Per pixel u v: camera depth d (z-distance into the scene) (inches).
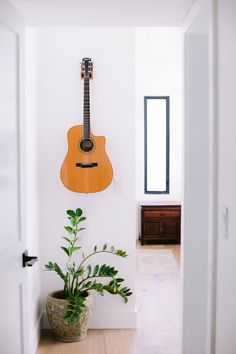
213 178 69.2
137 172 286.0
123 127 142.7
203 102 94.2
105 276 136.2
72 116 141.8
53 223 143.6
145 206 269.7
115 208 144.0
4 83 69.7
